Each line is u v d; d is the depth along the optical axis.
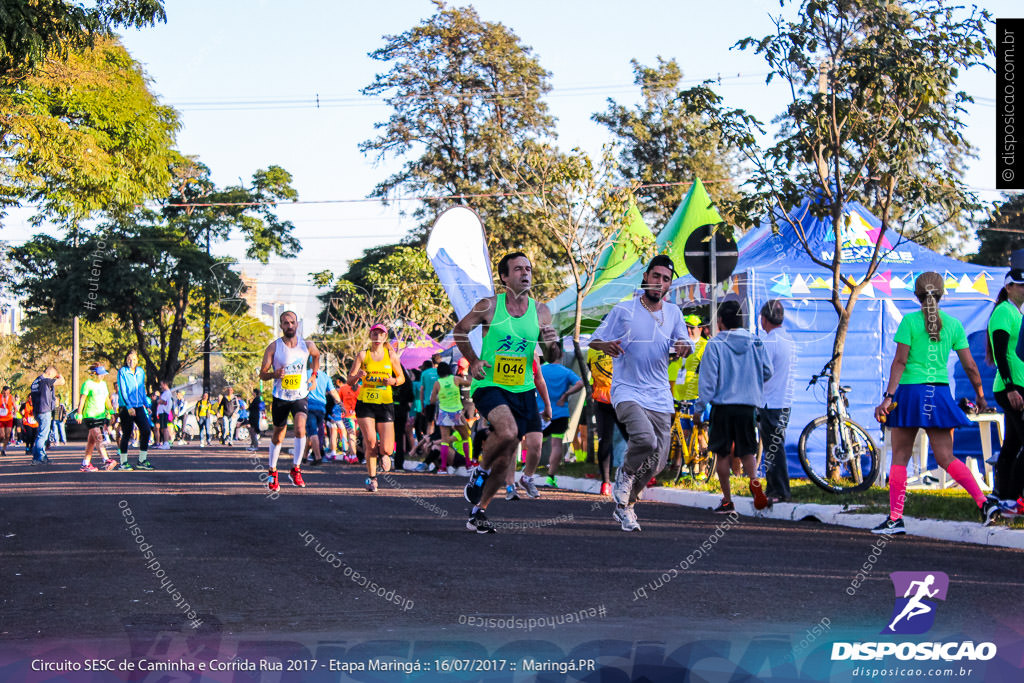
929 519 8.28
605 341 8.41
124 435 17.28
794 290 13.35
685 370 12.16
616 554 7.05
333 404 20.22
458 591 5.65
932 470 12.12
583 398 17.48
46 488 12.92
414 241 31.89
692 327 12.23
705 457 12.17
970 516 8.33
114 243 17.25
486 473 8.23
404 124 31.86
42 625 4.82
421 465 17.89
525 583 5.89
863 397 13.44
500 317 8.31
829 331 13.43
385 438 12.22
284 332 12.16
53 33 11.55
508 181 18.19
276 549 7.18
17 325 46.91
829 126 11.80
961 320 13.86
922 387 7.95
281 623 4.86
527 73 32.38
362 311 22.84
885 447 10.87
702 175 40.88
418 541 7.68
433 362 18.98
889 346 13.53
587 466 14.96
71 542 7.62
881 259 13.62
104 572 6.27
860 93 11.51
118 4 11.59
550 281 26.17
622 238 18.05
